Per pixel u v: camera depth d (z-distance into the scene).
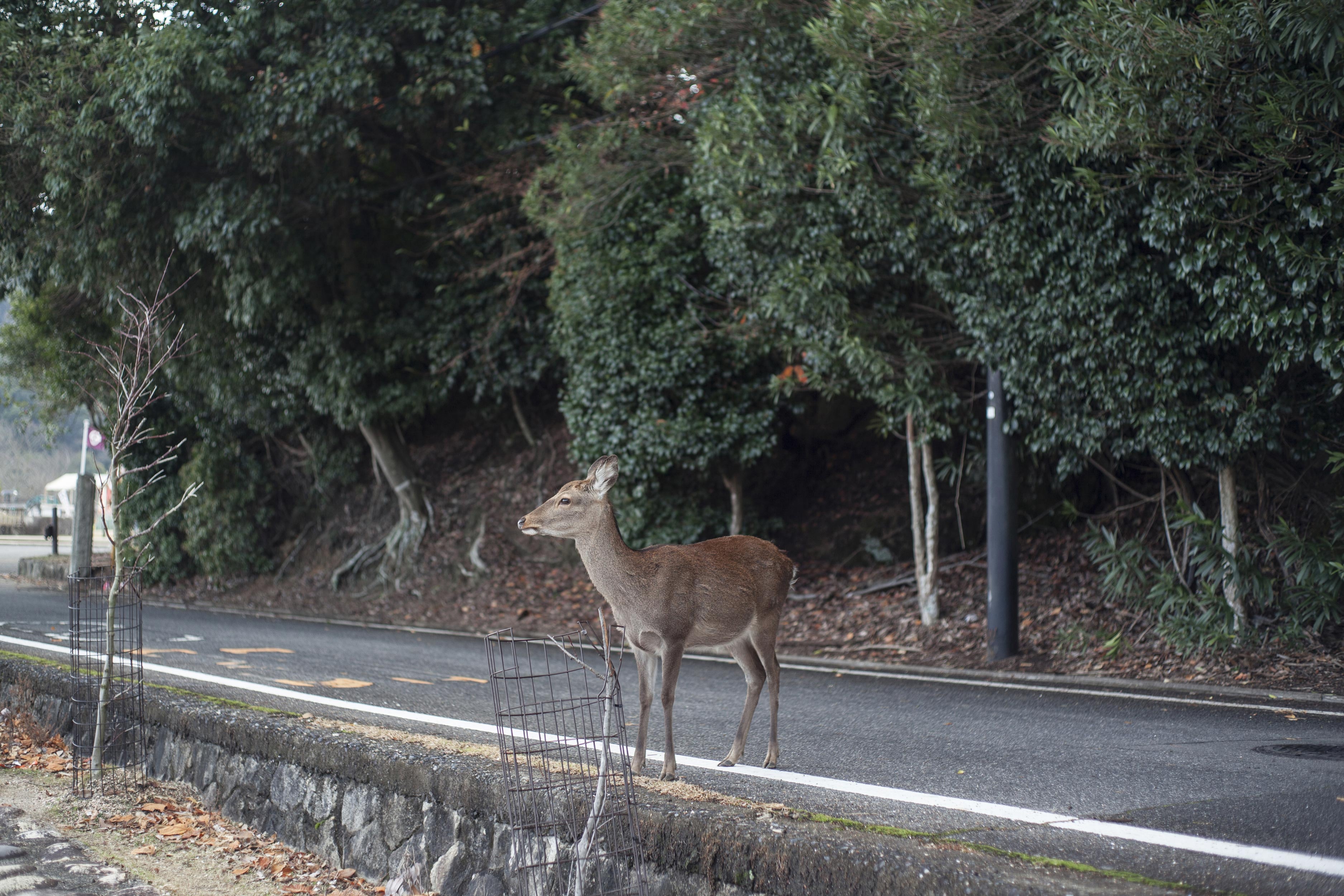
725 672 8.88
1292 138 6.91
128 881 4.34
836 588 11.96
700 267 11.81
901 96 8.99
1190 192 7.43
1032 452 9.71
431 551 15.58
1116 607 9.76
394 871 4.39
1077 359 8.57
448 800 4.24
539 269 14.10
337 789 4.73
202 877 4.47
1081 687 8.11
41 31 12.80
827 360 10.04
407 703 6.82
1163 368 8.16
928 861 3.10
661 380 11.69
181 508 16.78
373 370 14.75
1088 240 8.14
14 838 4.77
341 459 16.98
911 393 9.79
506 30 13.64
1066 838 3.80
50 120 11.74
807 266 9.80
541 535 4.75
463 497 16.30
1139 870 3.42
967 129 8.16
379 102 13.24
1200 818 4.13
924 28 8.00
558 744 4.09
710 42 10.41
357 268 14.89
